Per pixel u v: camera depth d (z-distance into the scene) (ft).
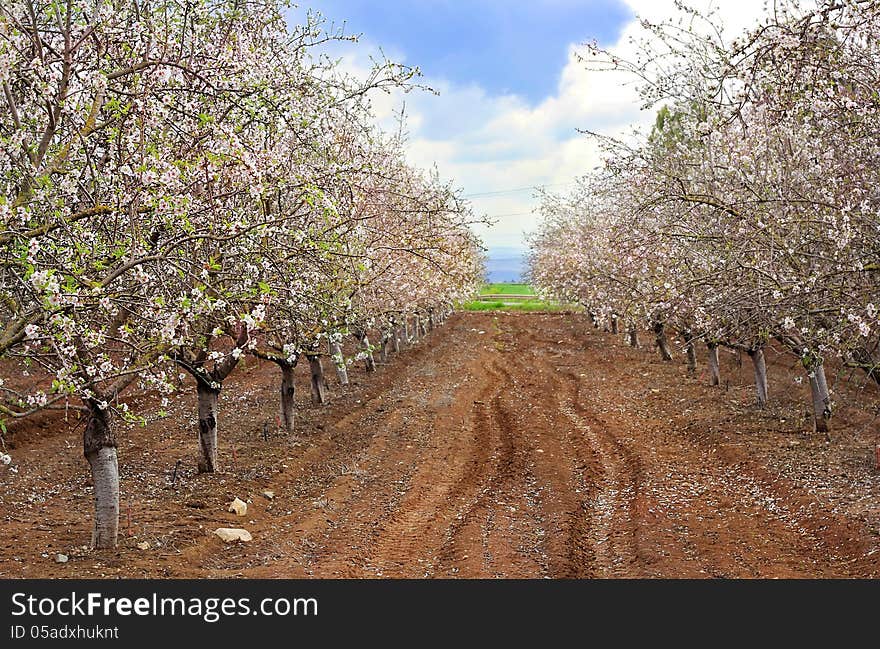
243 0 30.78
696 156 40.45
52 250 21.63
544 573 30.22
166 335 22.74
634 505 39.70
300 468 48.26
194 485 42.42
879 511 33.19
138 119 23.72
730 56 25.22
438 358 103.55
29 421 54.80
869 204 26.86
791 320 29.22
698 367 81.61
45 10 25.54
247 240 29.09
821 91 26.94
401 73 34.14
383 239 48.73
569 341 117.91
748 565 30.35
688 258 39.99
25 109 27.14
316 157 38.55
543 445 55.11
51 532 34.58
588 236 87.92
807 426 51.13
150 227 25.82
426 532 36.50
